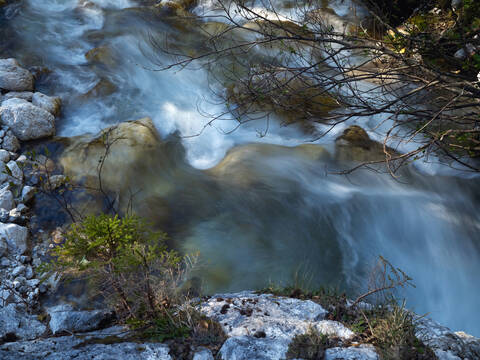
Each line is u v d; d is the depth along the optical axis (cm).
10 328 333
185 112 742
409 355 261
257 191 608
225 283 470
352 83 693
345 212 585
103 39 903
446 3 552
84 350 260
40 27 929
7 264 434
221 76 799
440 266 533
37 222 507
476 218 598
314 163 657
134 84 799
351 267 509
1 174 528
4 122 610
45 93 747
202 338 285
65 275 394
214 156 679
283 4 998
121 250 323
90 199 551
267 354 261
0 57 814
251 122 726
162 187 601
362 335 289
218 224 554
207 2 1034
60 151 612
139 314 330
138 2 1098
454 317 470
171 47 900
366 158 667
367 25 592
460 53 534
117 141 629
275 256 514
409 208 598
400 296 471
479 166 656
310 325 281
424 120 471
